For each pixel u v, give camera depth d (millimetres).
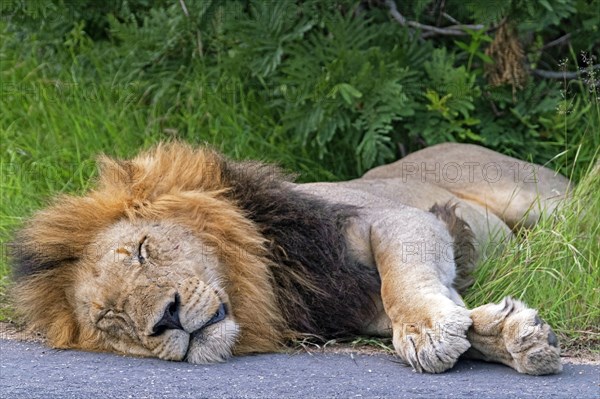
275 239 8945
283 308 8805
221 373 7641
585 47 12992
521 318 7523
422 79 12594
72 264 8656
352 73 12070
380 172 11766
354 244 9039
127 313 8016
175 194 8617
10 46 14586
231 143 12797
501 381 7281
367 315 8945
